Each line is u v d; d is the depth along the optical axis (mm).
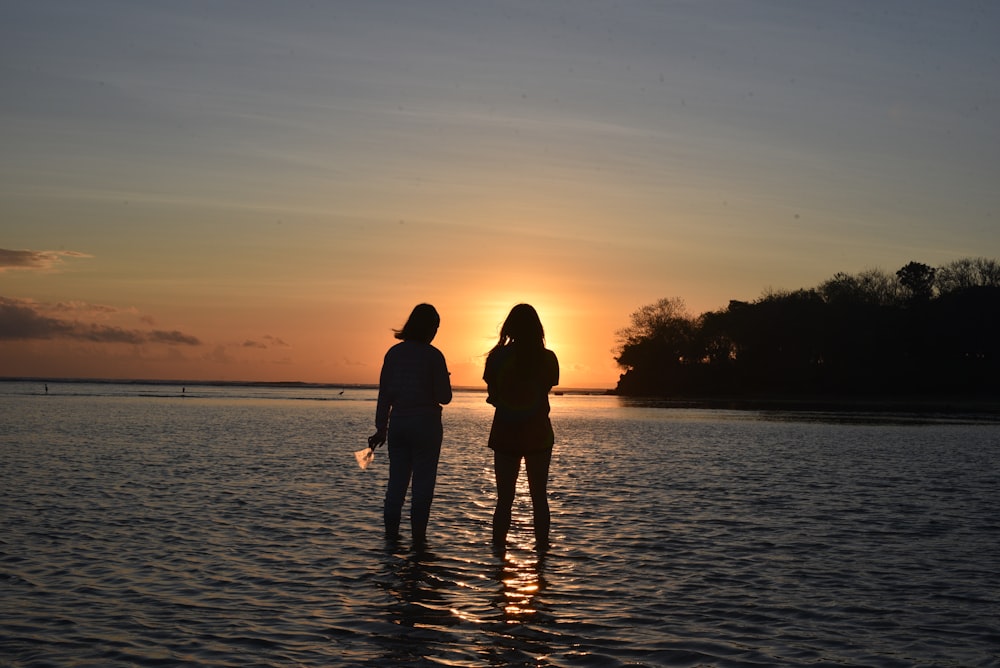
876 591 7523
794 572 8281
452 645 5781
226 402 93438
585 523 11266
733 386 150875
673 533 10492
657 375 165250
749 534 10445
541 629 6199
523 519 11656
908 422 52938
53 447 23594
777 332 135750
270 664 5348
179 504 12578
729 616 6637
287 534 10156
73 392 149000
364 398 144250
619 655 5602
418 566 8391
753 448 27266
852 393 132000
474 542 9789
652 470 19109
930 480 17125
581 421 53188
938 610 6891
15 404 70875
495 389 9617
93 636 5926
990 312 122875
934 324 125938
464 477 17141
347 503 12914
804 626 6375
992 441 31906
